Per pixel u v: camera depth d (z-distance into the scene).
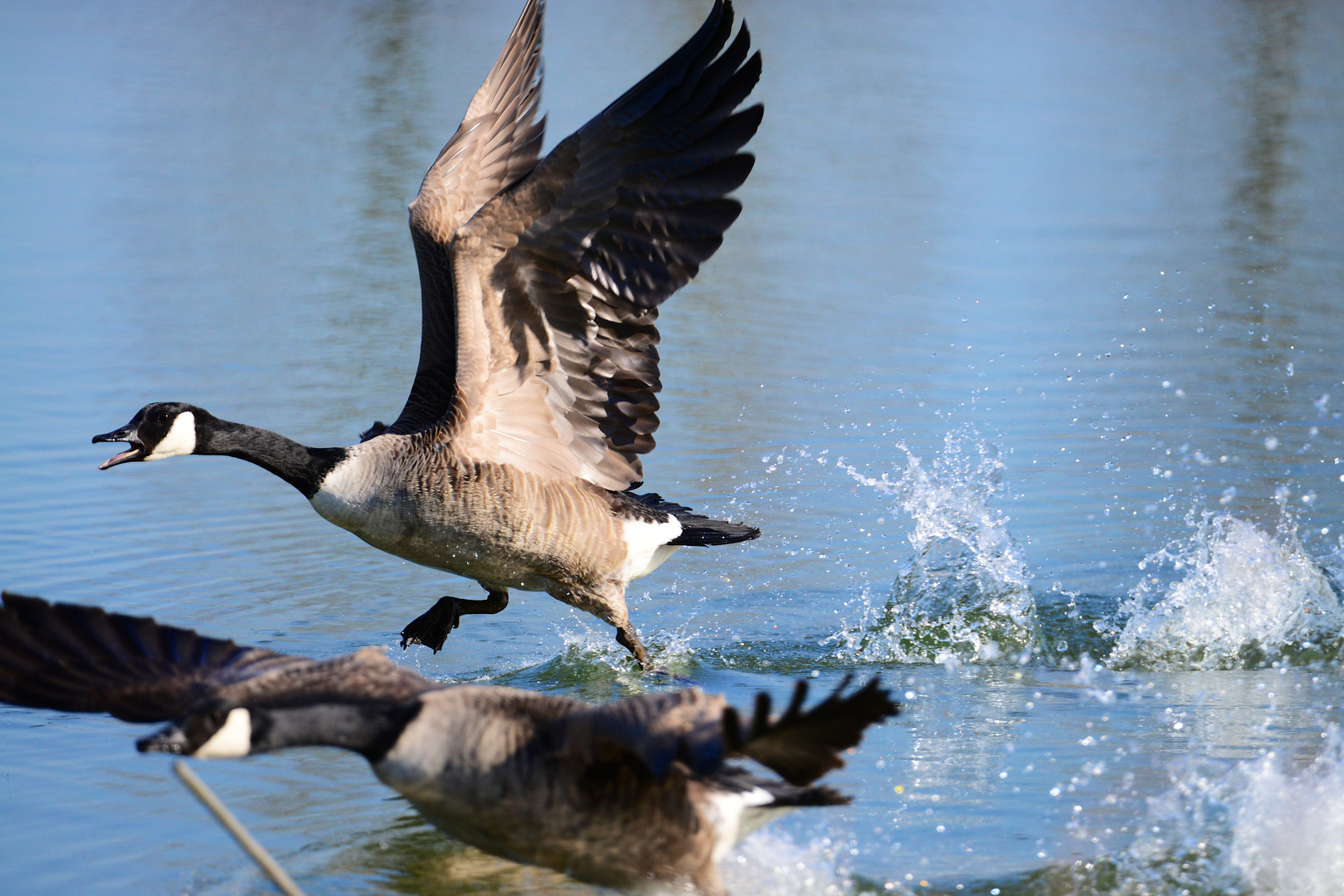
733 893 7.51
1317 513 13.87
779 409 17.38
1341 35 48.59
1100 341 19.97
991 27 51.28
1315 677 10.90
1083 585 12.56
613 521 11.62
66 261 23.84
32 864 7.87
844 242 25.69
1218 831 8.20
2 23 50.50
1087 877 7.73
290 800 8.80
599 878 7.01
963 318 21.28
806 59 44.38
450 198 12.66
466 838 7.01
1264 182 30.28
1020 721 9.98
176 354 19.22
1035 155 32.56
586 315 11.45
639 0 55.44
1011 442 16.06
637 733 6.15
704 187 11.02
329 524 14.48
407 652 11.66
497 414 11.41
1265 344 19.73
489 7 54.06
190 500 14.91
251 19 52.25
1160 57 44.91
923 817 8.42
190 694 6.92
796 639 11.84
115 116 35.97
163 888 7.62
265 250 25.03
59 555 12.98
